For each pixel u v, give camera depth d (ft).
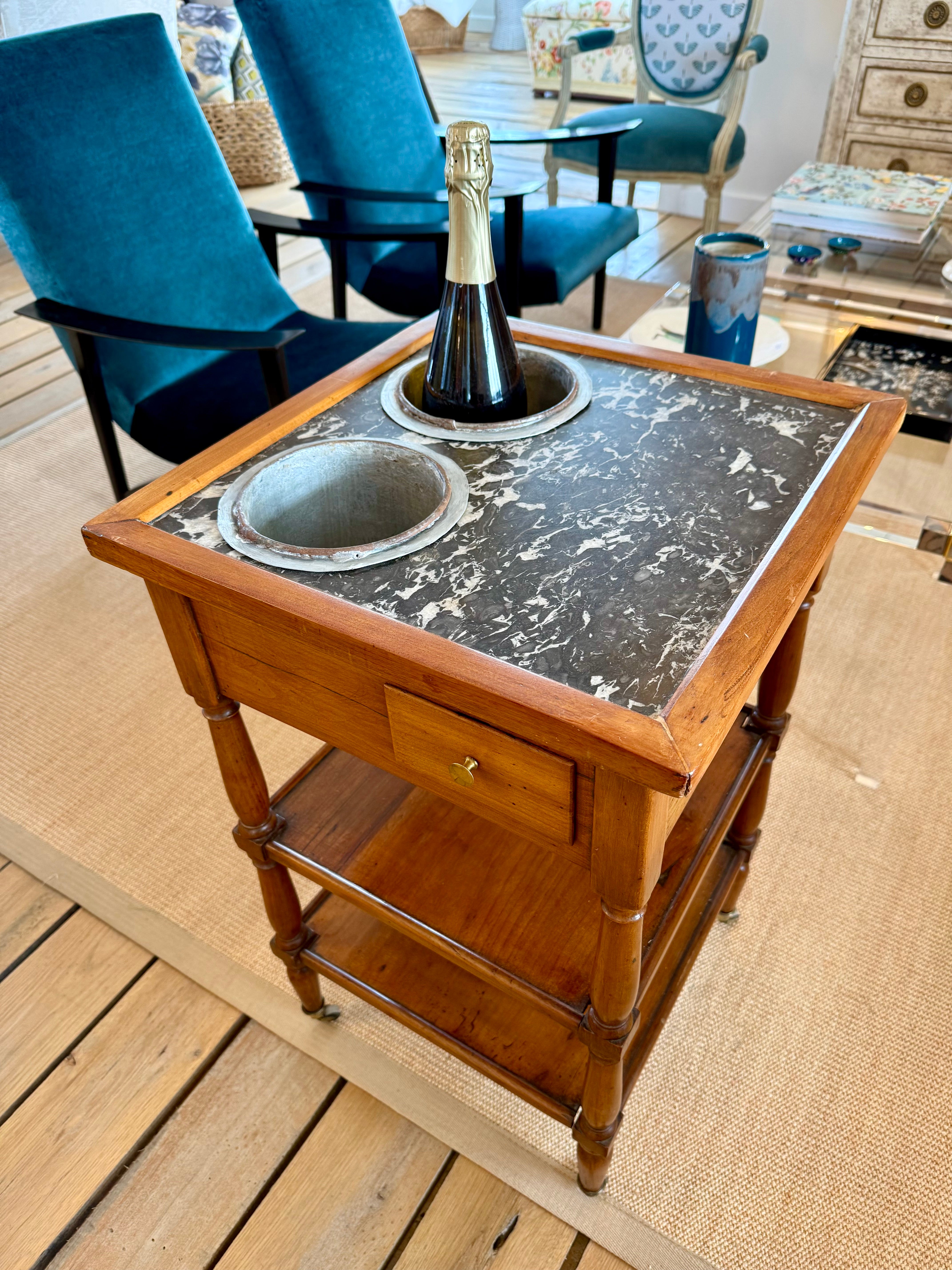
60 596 6.48
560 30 16.65
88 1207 3.52
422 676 2.10
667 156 9.77
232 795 3.17
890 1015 3.99
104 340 5.94
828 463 2.68
